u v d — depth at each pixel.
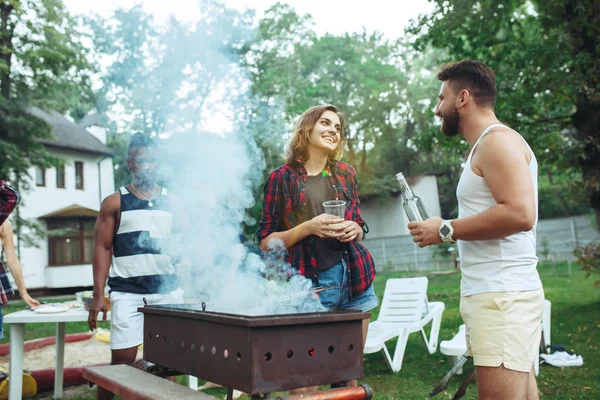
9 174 14.08
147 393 1.49
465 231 1.68
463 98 1.79
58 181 19.28
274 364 1.35
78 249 19.19
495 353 1.65
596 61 7.00
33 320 3.17
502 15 8.73
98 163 20.80
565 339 5.09
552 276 11.96
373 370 4.34
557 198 22.81
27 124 13.88
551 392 3.46
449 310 7.64
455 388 3.71
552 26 7.67
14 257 3.70
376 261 20.52
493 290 1.67
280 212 2.38
